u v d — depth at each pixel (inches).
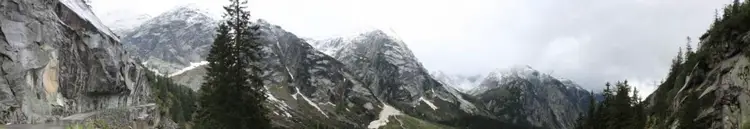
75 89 4247.0
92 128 2126.0
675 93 4271.7
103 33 4945.9
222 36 2167.8
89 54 4579.2
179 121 5408.5
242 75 2181.3
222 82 2142.0
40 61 3629.4
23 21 3523.6
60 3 4367.6
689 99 3398.1
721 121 2960.1
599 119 4539.9
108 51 4933.6
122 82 5211.6
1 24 3267.7
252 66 2246.6
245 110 2181.3
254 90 2246.6
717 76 3260.3
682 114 3380.9
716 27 3779.5
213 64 2174.0
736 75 3004.4
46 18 3922.2
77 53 4389.8
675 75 4943.4
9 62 3225.9
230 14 2185.0
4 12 3334.2
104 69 4783.5
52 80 3833.7
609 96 4603.8
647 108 5280.5
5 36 3270.2
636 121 4175.7
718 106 3038.9
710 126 3041.3
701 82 3560.5
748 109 2719.0
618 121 4084.6
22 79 3314.5
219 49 2164.1
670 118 3791.8
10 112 2989.7
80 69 4382.4
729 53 3260.3
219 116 2138.3
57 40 4045.3
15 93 3196.4
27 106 3267.7
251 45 2218.3
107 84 4798.2
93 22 5024.6
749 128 2559.1
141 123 3462.1
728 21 3511.3
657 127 4057.6
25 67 3390.7
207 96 2185.0
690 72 4092.0
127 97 5492.1
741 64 2997.0
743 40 3102.9
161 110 5206.7
